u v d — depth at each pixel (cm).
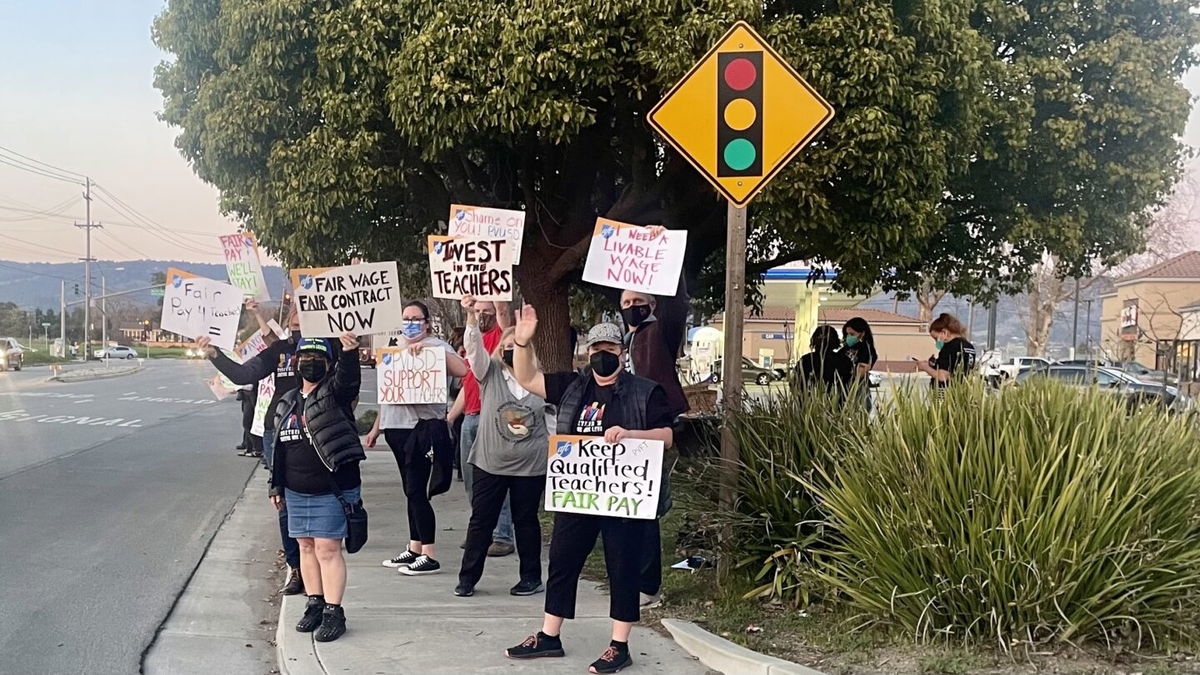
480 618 591
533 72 916
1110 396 564
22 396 2927
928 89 957
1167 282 4753
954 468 504
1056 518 466
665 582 648
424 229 1330
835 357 858
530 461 639
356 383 545
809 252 1182
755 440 623
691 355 2608
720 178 595
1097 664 458
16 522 938
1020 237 1235
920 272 1490
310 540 558
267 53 1009
